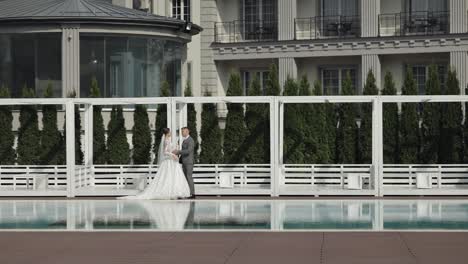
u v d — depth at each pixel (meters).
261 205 27.47
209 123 34.62
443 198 29.48
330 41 45.78
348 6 47.12
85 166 32.59
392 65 46.16
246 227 21.67
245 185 32.34
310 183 32.53
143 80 37.91
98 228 21.64
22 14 36.81
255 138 34.34
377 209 26.03
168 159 29.88
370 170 31.39
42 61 36.69
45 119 34.41
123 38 37.28
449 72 35.06
